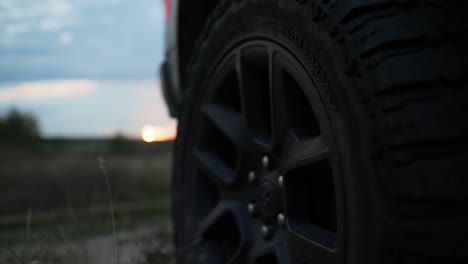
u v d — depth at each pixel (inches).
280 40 57.7
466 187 44.5
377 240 46.3
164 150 385.7
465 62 47.3
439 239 44.5
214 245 70.9
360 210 47.4
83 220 145.8
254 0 61.7
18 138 599.2
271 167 61.4
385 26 48.3
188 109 76.4
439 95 46.2
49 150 506.9
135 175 239.6
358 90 47.8
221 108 70.1
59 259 86.4
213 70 71.1
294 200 57.4
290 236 56.7
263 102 65.1
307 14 53.2
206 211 73.0
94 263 92.9
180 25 85.7
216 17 70.6
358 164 47.7
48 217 163.8
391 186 45.6
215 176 70.3
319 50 51.8
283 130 58.6
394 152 45.6
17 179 230.4
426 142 45.1
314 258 53.5
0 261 95.6
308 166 54.6
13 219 163.6
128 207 175.9
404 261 45.5
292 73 56.2
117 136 498.9
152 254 95.7
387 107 46.3
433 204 44.6
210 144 72.9
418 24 48.4
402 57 47.1
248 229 64.3
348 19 49.6
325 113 51.5
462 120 45.4
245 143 65.5
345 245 49.1
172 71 94.9
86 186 216.4
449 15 48.9
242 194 66.4
